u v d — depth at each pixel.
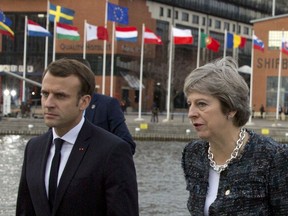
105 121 5.80
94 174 3.46
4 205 12.22
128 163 3.56
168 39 73.56
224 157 3.12
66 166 3.49
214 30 83.19
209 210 3.05
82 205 3.44
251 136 3.11
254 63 63.09
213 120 3.07
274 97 62.41
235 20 86.88
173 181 17.00
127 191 3.49
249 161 3.04
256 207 3.01
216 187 3.11
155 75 67.25
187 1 77.25
